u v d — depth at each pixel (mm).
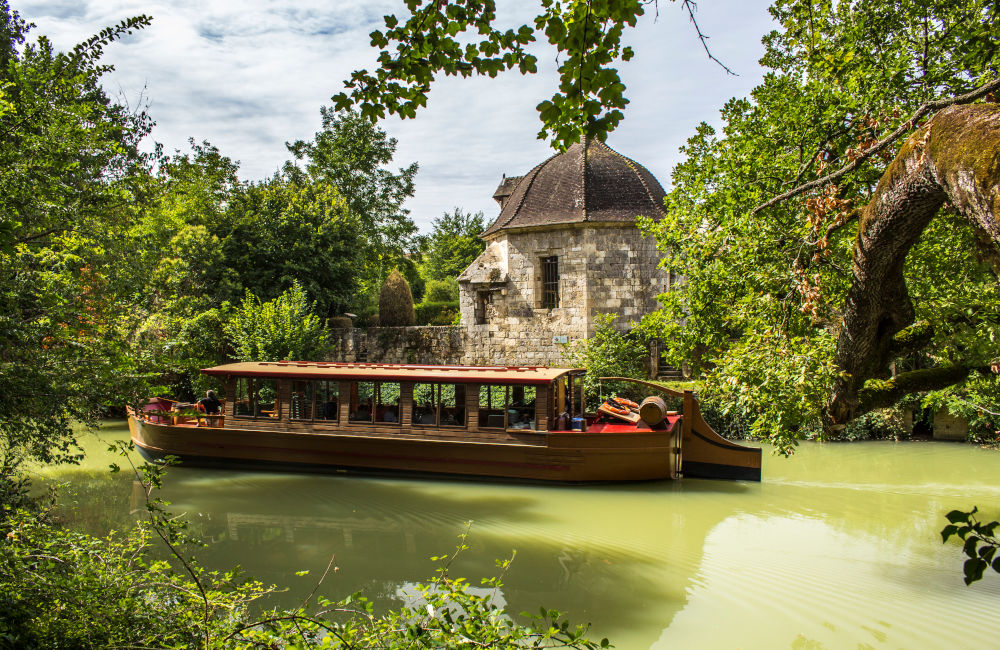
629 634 6863
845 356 4480
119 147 7605
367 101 3938
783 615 7223
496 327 24391
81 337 6566
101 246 7520
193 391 19000
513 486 13500
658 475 13570
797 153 9258
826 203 5609
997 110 2574
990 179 2270
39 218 6762
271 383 16891
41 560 4777
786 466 14930
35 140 6543
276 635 3992
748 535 10109
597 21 3361
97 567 4871
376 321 35281
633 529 10523
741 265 8562
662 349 21750
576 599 7805
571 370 15070
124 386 6445
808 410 5277
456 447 13891
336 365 15602
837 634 6727
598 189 23625
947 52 8508
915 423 18078
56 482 12656
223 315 22234
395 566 8969
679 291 11250
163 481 13750
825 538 9875
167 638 4168
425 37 3740
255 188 27438
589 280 23000
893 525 10531
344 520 11172
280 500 12383
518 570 8758
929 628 6809
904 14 8766
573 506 11953
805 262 6465
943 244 7312
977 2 7867
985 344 5277
